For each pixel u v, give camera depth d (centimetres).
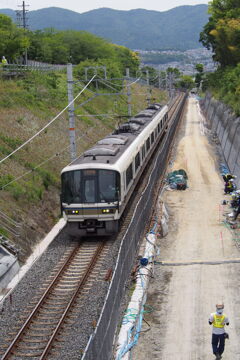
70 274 1670
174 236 2189
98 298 1463
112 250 1889
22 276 1673
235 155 3853
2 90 3491
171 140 5059
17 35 5306
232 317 1395
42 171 2602
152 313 1444
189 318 1399
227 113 5150
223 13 7725
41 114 3519
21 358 1159
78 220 1997
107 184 1980
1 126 2808
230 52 7112
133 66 9356
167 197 2942
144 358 1195
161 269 1794
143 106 7712
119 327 1317
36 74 4566
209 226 2320
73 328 1295
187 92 15938
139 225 1984
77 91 5047
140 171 2792
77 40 7750
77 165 2005
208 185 3284
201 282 1656
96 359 973
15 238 1889
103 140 2520
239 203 2391
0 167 2298
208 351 1218
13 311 1415
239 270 1753
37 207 2269
